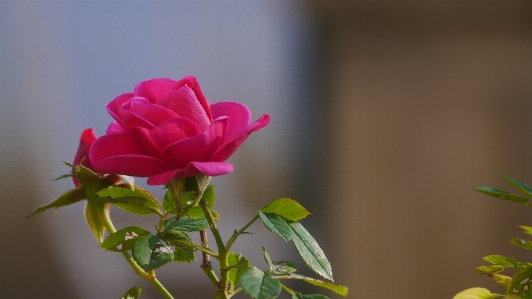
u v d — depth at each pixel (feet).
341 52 4.74
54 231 4.68
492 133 4.69
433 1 4.64
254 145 4.67
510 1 4.57
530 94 4.61
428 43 4.69
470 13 4.63
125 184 3.19
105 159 2.99
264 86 4.74
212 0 4.65
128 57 4.64
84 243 4.69
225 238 4.50
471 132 4.70
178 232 3.08
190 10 4.64
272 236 4.58
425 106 4.73
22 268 4.61
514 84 4.64
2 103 4.61
